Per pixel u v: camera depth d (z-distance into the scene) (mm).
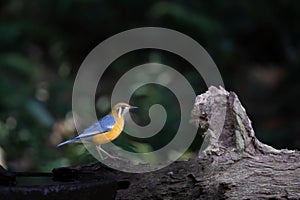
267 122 13836
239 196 5574
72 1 16547
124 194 5574
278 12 17031
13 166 10023
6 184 5301
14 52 16812
